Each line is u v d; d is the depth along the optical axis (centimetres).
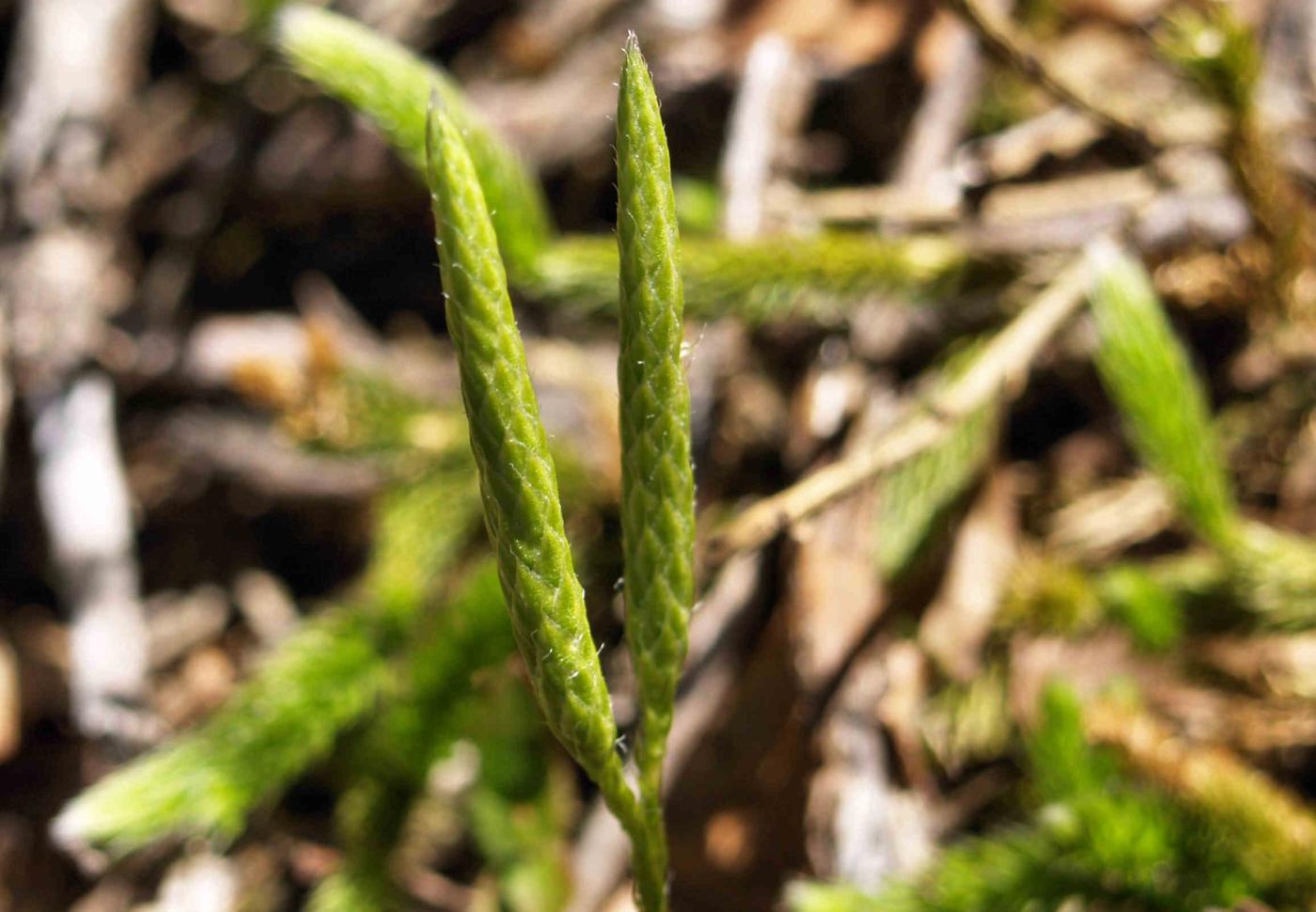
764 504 21
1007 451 33
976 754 28
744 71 36
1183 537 30
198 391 35
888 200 30
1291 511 31
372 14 40
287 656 26
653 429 14
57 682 35
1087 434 33
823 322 30
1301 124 31
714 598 28
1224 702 27
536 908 27
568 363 33
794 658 28
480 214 13
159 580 36
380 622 27
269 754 25
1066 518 31
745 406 32
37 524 36
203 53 39
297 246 38
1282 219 26
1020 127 32
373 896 27
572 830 29
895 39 35
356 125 37
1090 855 22
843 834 25
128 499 33
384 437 31
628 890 27
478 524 30
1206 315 31
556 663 14
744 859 28
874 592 27
